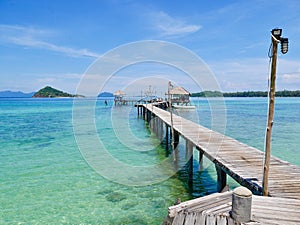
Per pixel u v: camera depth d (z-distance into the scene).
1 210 7.21
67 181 9.42
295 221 3.74
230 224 3.64
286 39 4.62
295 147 15.08
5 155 13.25
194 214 3.92
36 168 10.99
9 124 26.34
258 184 5.53
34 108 53.41
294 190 5.18
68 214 6.98
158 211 7.10
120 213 7.00
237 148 9.18
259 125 25.11
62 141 17.09
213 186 8.87
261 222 3.70
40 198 7.98
